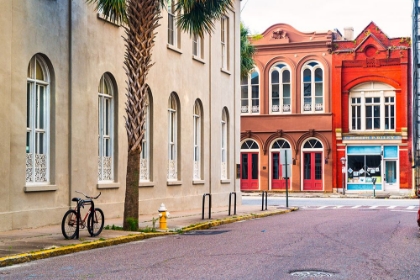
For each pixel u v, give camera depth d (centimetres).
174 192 2483
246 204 3341
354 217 2309
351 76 4744
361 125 4728
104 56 1994
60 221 1767
